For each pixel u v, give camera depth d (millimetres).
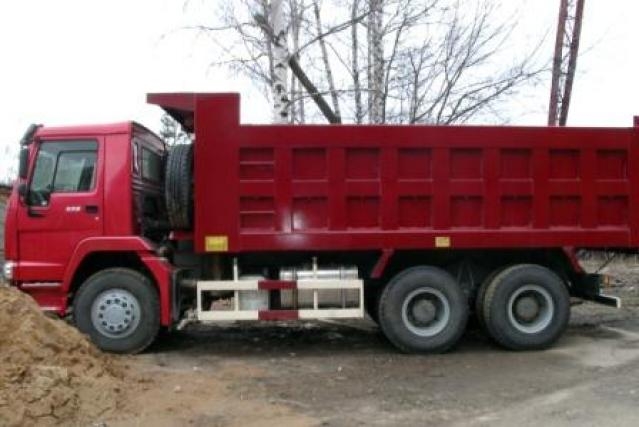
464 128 9055
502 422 6191
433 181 9031
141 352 9000
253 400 6898
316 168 8914
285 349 9539
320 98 15531
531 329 9266
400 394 7160
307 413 6484
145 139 9531
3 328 6676
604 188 9336
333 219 8898
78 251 8805
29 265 8859
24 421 5812
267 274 9398
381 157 8945
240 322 11734
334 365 8531
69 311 8969
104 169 8875
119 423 6109
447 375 7996
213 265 9273
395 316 9062
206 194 8758
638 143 9352
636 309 13039
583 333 10570
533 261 9719
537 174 9203
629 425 6059
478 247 9109
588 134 9289
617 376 7828
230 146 8781
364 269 9445
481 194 9102
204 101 8773
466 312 9133
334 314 9055
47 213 8867
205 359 8844
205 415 6391
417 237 9000
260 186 8805
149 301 8828
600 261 10625
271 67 13797
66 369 6543
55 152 8953
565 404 6727
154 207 9734
